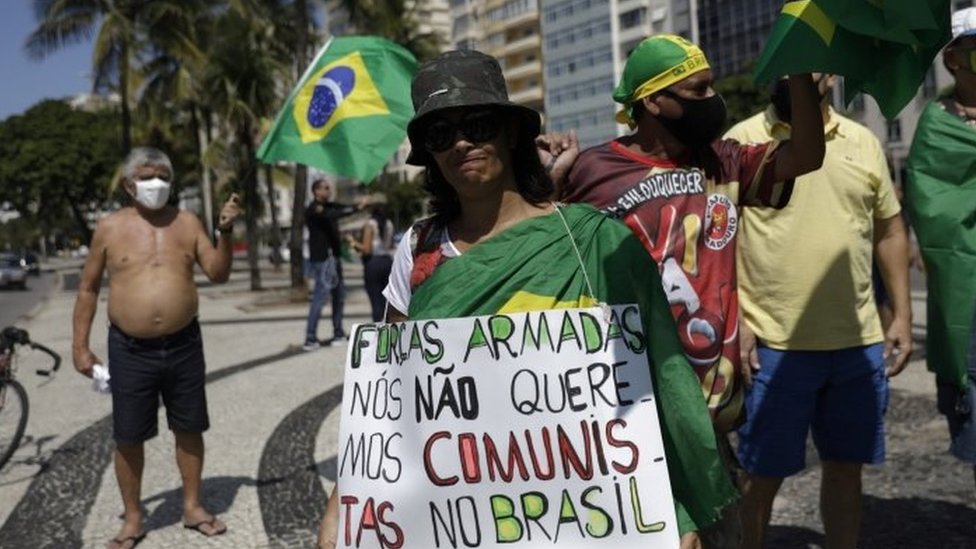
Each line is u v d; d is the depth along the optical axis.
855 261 3.15
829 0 2.05
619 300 1.91
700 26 67.31
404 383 1.96
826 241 3.12
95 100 39.56
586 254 1.93
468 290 1.94
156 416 4.38
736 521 2.28
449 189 2.09
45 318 19.38
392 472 1.94
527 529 1.88
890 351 3.46
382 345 2.00
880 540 3.88
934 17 2.01
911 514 4.16
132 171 4.33
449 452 1.91
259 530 4.43
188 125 40.41
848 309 3.14
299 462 5.63
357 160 4.76
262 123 27.80
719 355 2.40
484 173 1.96
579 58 76.44
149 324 4.24
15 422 5.95
